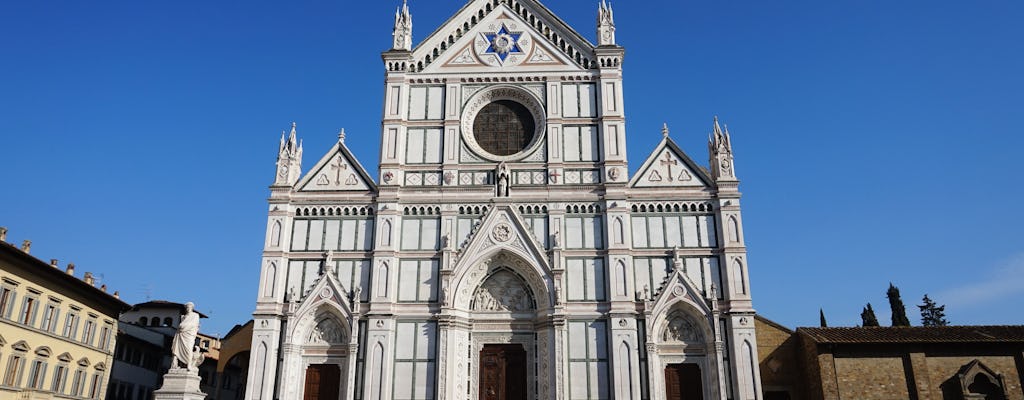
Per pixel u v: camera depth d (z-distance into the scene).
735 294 51.12
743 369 49.44
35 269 54.41
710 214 54.00
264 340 51.09
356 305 51.66
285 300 52.47
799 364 54.59
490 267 54.16
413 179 55.91
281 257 53.22
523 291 54.00
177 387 39.00
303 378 51.44
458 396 50.66
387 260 52.94
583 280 52.59
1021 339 49.84
